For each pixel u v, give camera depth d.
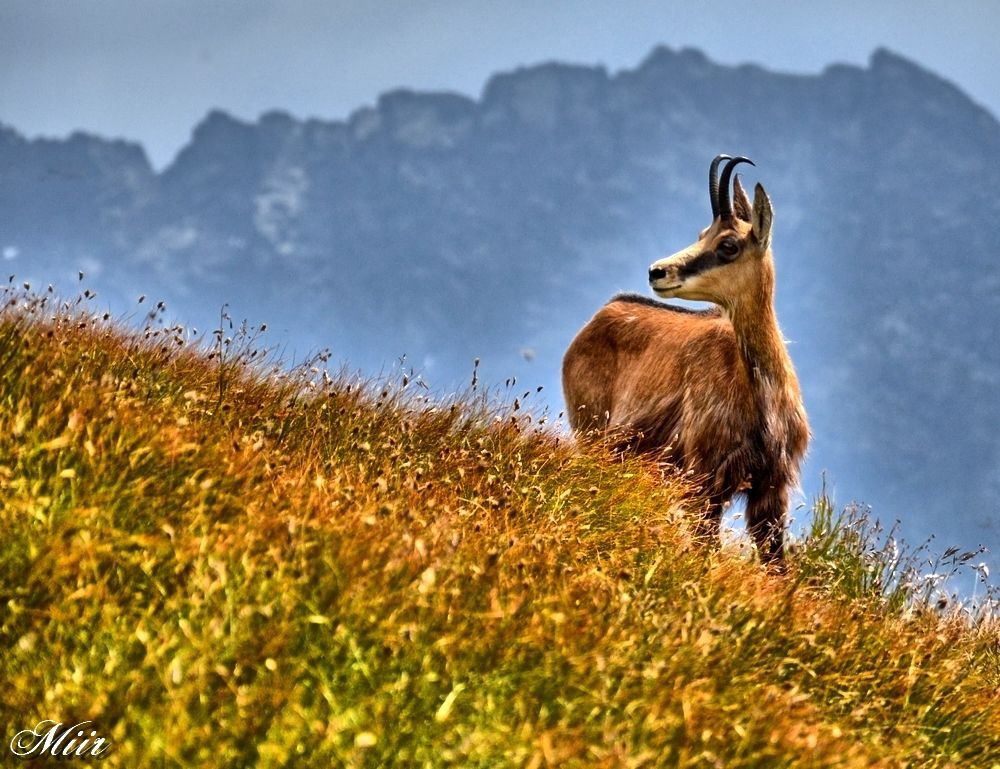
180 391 26.28
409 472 25.72
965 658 28.27
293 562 19.42
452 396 31.88
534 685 18.98
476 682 18.59
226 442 23.17
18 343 23.52
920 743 23.44
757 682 22.08
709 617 22.86
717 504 38.22
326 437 27.41
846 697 23.58
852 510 35.44
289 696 17.09
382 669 18.25
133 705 16.72
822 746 20.09
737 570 27.34
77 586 17.98
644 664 20.23
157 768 16.06
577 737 17.86
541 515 27.11
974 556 33.16
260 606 18.27
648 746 18.25
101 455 20.39
